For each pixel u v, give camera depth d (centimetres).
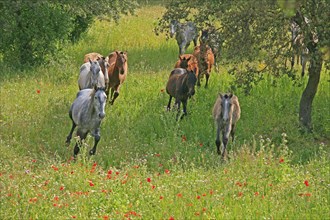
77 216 1141
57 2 2762
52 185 1323
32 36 2709
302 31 1731
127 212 1166
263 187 1333
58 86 2422
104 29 3769
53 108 2062
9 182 1300
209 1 1803
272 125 1916
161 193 1270
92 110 1586
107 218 1108
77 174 1373
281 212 1159
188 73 1981
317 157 1647
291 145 1794
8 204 1191
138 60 2969
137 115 2012
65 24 2792
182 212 1155
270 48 1758
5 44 2716
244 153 1504
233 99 1692
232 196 1261
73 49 3198
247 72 1831
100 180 1351
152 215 1147
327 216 1148
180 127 1891
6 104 2097
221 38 1795
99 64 2100
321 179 1373
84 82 2078
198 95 2223
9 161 1536
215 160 1595
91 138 1769
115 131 1859
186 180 1377
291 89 2230
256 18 1728
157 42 3444
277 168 1425
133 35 3612
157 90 2311
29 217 1149
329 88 2272
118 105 2117
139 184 1321
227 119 1581
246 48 1762
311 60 1725
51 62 2731
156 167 1563
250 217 1134
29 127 1848
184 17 1867
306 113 1914
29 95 2231
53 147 1716
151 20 4150
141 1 5072
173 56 3117
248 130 1867
